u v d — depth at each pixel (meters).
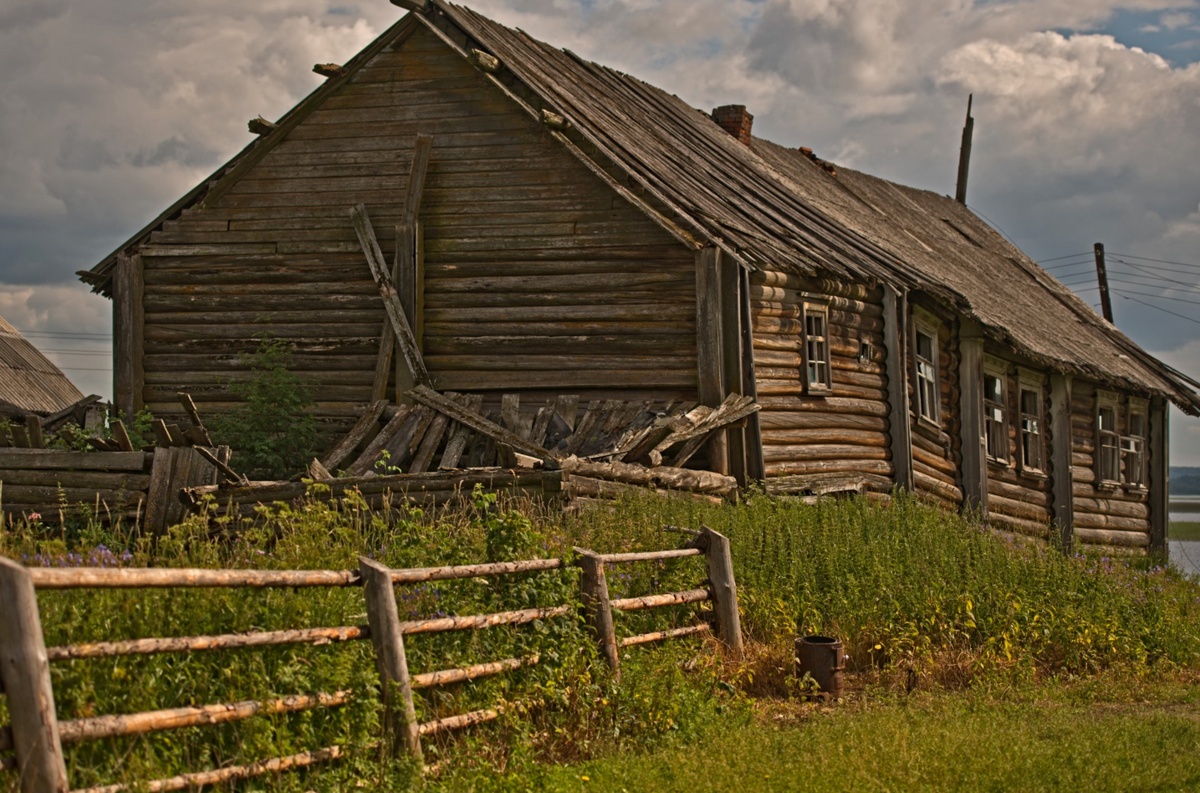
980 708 7.80
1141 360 28.23
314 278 17.00
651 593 8.73
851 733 6.75
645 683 7.32
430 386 16.16
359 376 16.66
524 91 16.56
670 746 6.68
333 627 5.76
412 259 16.34
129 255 17.56
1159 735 7.14
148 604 5.48
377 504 12.00
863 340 18.03
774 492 15.09
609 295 15.83
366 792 5.36
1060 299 30.23
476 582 7.05
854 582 9.96
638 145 17.48
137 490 12.26
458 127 16.72
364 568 5.88
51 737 4.30
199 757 5.12
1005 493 21.62
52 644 5.05
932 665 8.95
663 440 13.81
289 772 5.24
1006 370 21.92
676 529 9.49
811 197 21.94
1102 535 24.69
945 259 24.94
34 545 6.81
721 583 8.92
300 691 5.51
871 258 18.83
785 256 15.82
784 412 16.08
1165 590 13.27
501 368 16.11
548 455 12.00
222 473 12.21
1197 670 10.36
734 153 21.95
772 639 9.18
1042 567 11.12
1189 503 123.69
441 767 5.79
